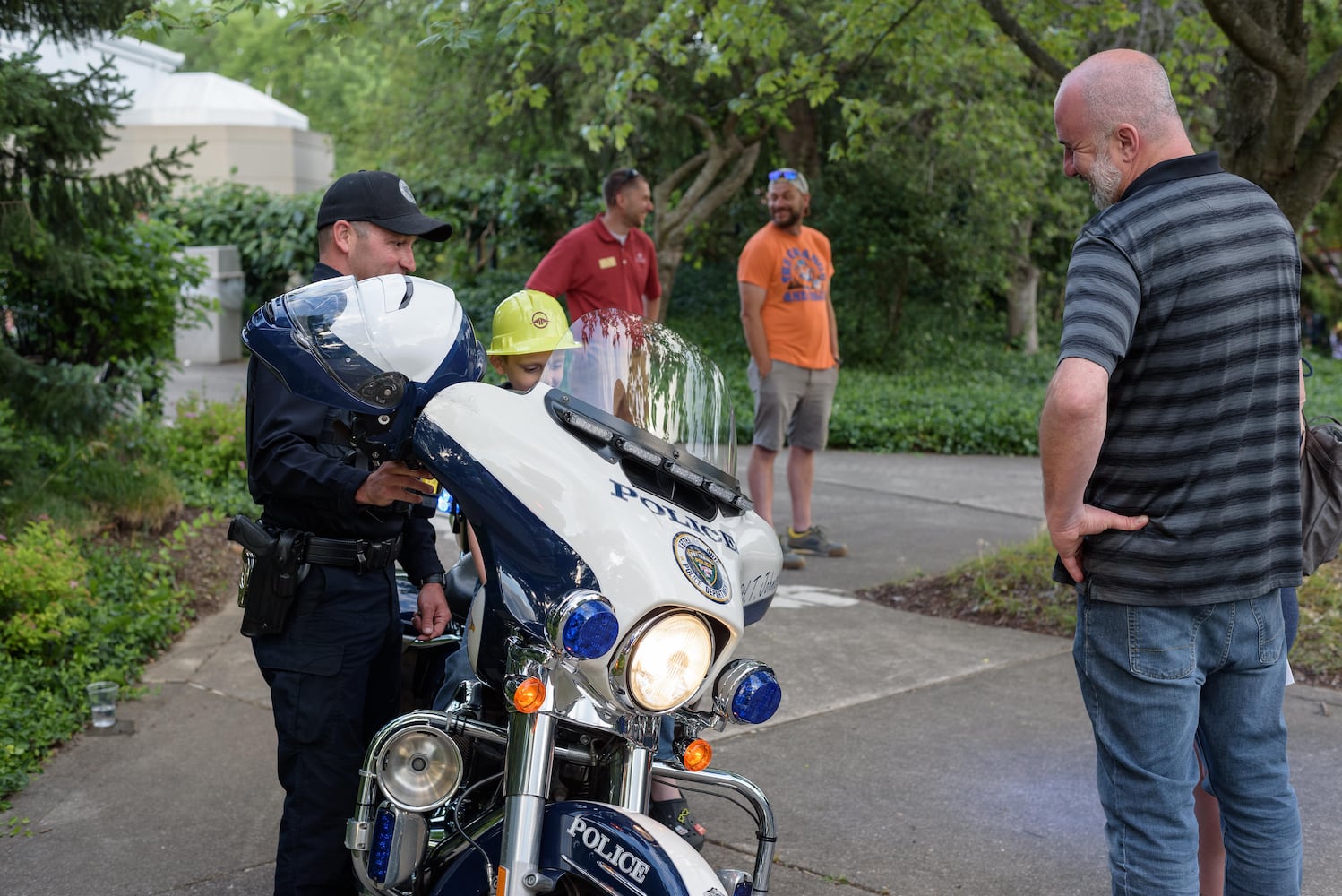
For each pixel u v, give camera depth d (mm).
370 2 5605
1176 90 7754
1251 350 2441
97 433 7172
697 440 2508
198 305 8781
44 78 6215
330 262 2908
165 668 5195
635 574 2082
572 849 2146
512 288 18062
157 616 5504
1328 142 5977
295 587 2729
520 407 2307
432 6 5715
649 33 6934
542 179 18312
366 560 2781
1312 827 3658
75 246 6758
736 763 4211
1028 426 12992
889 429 12977
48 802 3877
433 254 18359
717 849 3584
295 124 20375
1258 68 6059
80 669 4785
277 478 2676
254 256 17328
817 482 10500
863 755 4277
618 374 2512
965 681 5074
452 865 2371
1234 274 2420
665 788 3137
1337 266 22719
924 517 8898
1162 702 2504
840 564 7266
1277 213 2527
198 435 8453
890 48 8102
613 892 2072
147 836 3650
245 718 4648
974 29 8570
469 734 2350
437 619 3078
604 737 2314
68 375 6953
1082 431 2383
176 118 18984
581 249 6324
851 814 3807
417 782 2348
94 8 6379
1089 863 3488
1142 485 2488
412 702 3281
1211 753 2682
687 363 2559
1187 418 2443
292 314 2342
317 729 2740
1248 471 2471
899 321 20250
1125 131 2516
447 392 2322
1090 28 7914
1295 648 5227
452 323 2400
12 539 5730
